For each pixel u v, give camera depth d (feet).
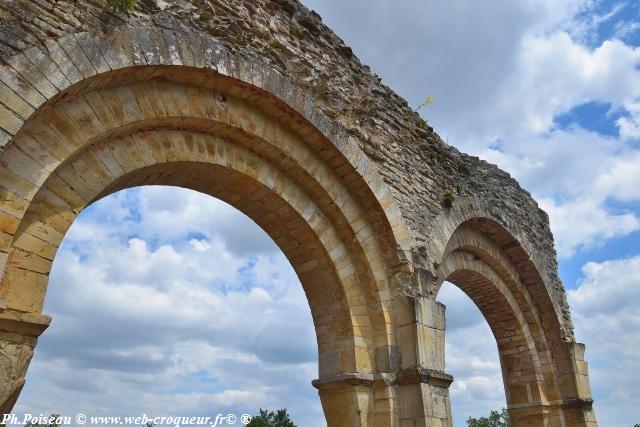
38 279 23.76
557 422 57.72
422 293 38.52
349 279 37.86
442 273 49.19
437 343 37.76
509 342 60.54
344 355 36.47
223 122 31.94
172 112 29.58
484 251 55.01
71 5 24.81
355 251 38.58
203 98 31.22
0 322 21.68
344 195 38.29
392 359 36.45
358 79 41.29
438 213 44.93
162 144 30.14
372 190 38.14
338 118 38.09
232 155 33.50
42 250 24.22
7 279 22.72
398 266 38.65
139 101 28.35
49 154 24.35
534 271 59.52
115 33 26.00
